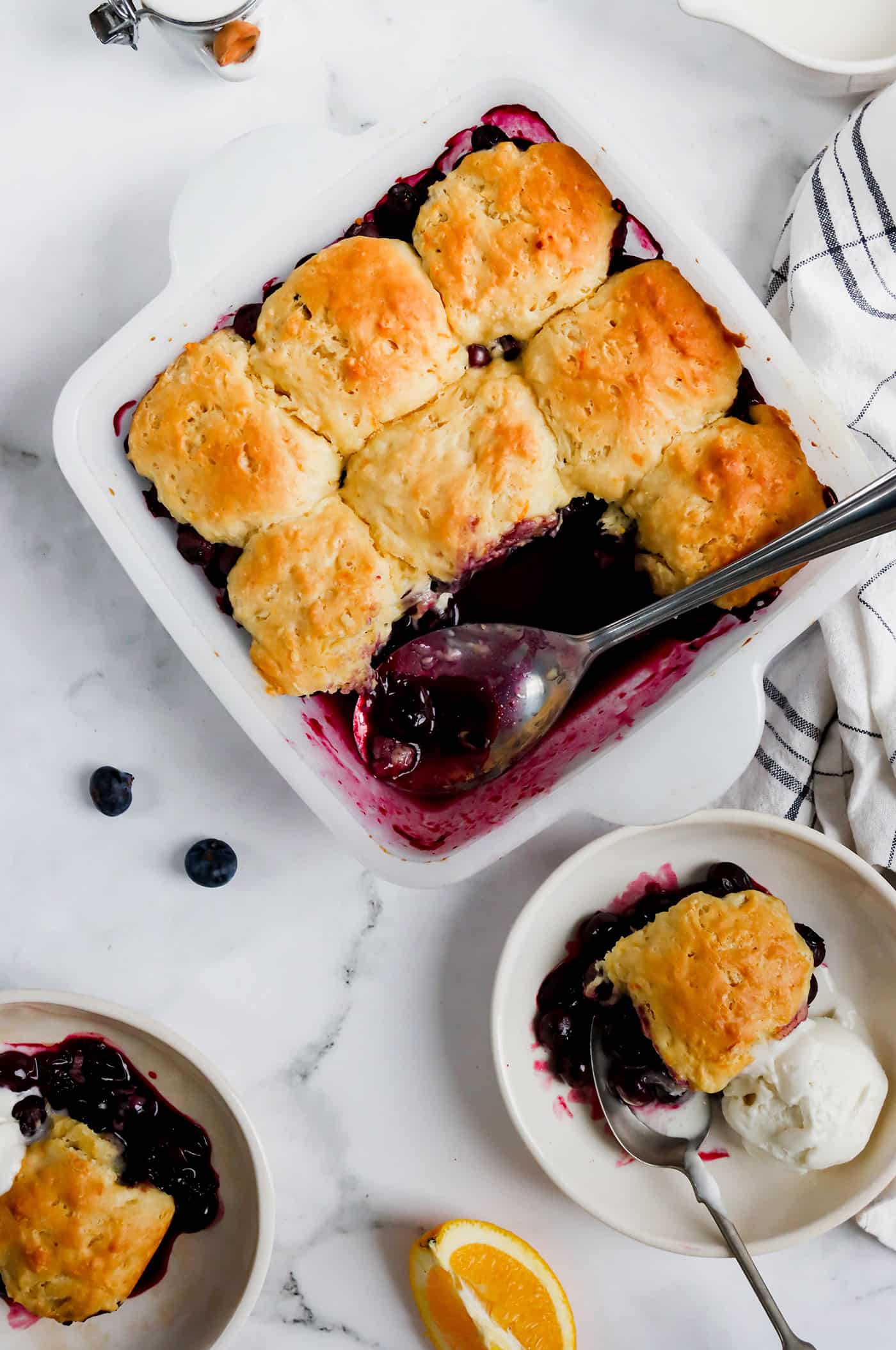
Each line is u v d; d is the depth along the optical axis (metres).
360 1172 0.86
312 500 0.81
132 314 0.85
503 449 0.79
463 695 0.82
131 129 0.85
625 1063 0.83
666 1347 0.86
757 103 0.86
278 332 0.80
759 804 0.86
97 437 0.81
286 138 0.80
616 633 0.80
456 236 0.80
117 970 0.86
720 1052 0.82
